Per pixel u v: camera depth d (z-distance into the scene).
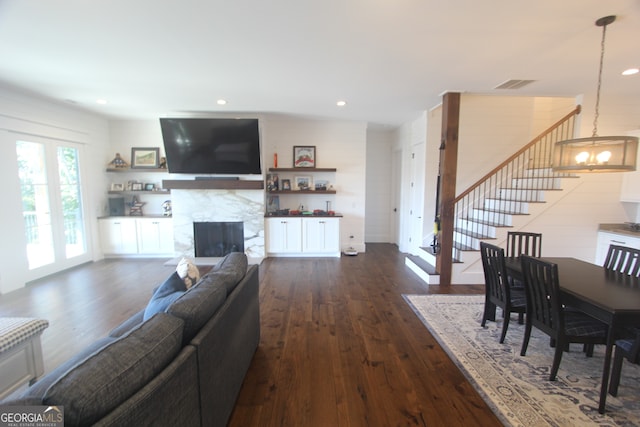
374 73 3.21
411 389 2.14
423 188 5.19
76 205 5.09
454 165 4.07
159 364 1.16
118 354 1.06
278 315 3.32
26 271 4.18
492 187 5.25
